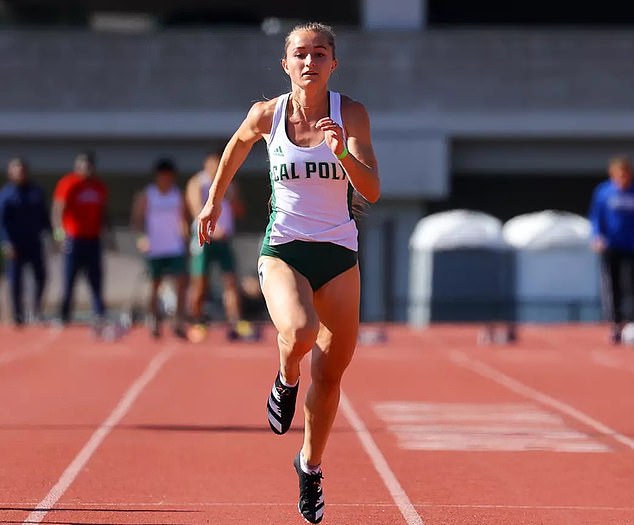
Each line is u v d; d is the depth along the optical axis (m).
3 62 79.06
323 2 103.19
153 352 45.84
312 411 17.28
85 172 52.84
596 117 79.38
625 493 21.38
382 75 79.25
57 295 78.06
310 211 16.88
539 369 41.34
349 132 16.95
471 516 19.36
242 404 32.06
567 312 73.94
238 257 83.00
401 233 80.00
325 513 19.44
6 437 26.52
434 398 33.78
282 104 17.11
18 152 79.75
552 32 79.44
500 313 74.31
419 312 75.12
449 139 79.75
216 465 23.50
